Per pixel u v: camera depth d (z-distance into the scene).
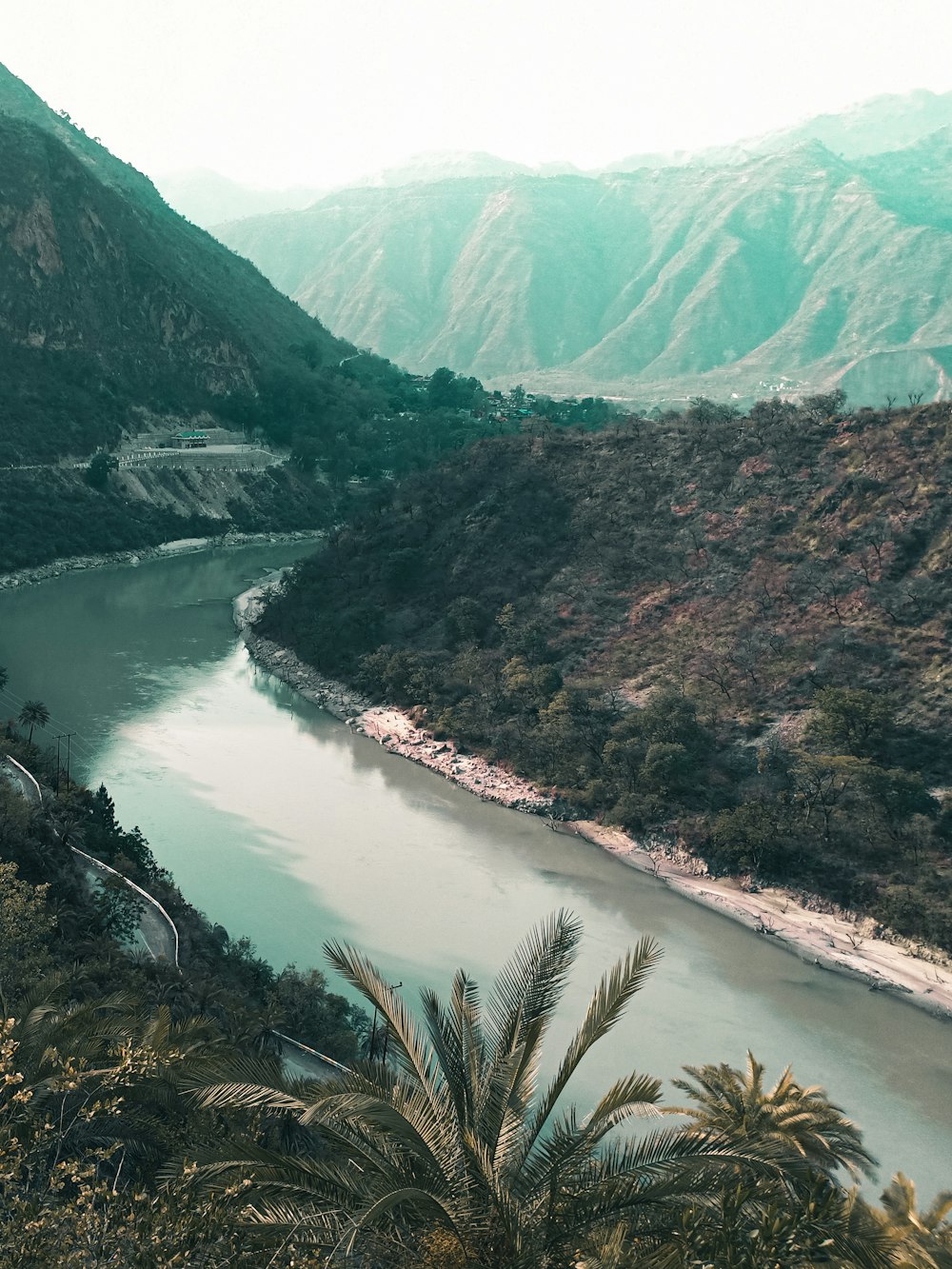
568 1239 20.61
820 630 121.44
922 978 81.25
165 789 111.38
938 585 118.12
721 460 154.25
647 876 98.00
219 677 154.25
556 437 181.00
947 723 104.31
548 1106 22.31
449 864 98.19
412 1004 73.38
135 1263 20.42
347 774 120.50
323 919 85.88
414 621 159.25
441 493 180.62
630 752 112.88
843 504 134.62
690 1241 20.47
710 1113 46.41
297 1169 21.72
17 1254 20.27
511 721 128.12
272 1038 57.81
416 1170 21.14
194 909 82.31
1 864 51.94
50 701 136.88
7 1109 25.66
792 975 81.62
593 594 146.38
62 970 46.88
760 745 111.00
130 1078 29.30
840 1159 45.94
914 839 94.44
